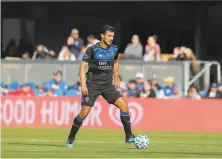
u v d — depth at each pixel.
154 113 54.59
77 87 60.50
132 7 80.12
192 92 58.00
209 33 78.56
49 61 63.00
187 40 79.44
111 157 30.25
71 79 62.44
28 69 63.53
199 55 78.94
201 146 38.53
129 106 55.12
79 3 81.25
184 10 78.94
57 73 60.41
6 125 57.75
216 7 77.94
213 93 58.59
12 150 33.94
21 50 80.88
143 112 54.84
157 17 79.81
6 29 81.25
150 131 53.09
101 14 81.00
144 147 35.12
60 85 60.38
